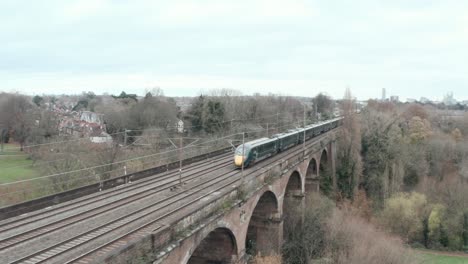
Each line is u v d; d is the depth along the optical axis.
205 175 39.25
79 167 49.47
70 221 24.27
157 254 19.62
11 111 71.56
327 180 70.75
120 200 29.31
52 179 48.06
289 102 133.75
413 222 64.31
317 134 78.12
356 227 50.31
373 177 75.31
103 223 23.69
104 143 63.88
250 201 33.00
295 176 51.03
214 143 74.44
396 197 69.06
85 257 18.64
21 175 55.47
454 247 63.72
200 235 24.02
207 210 25.17
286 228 49.56
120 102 111.81
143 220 24.28
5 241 20.80
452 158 86.50
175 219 21.73
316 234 49.06
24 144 67.88
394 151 77.88
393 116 88.75
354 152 71.88
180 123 82.31
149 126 81.81
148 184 35.25
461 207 67.38
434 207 66.75
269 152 50.66
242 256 31.98
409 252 49.62
